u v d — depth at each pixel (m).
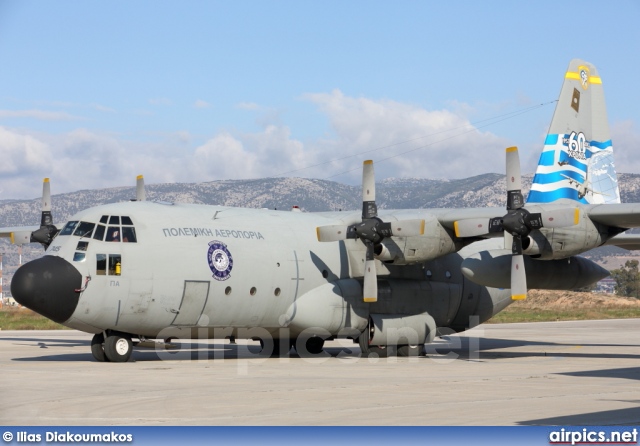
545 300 107.62
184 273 25.77
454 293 31.95
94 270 24.56
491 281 27.98
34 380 20.39
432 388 18.89
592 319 77.75
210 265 26.27
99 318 24.77
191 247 26.12
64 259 24.50
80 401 16.47
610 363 26.88
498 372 23.22
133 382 20.00
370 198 28.30
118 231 25.25
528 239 26.73
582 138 31.92
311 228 29.95
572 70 31.61
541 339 43.19
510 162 26.86
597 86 32.66
